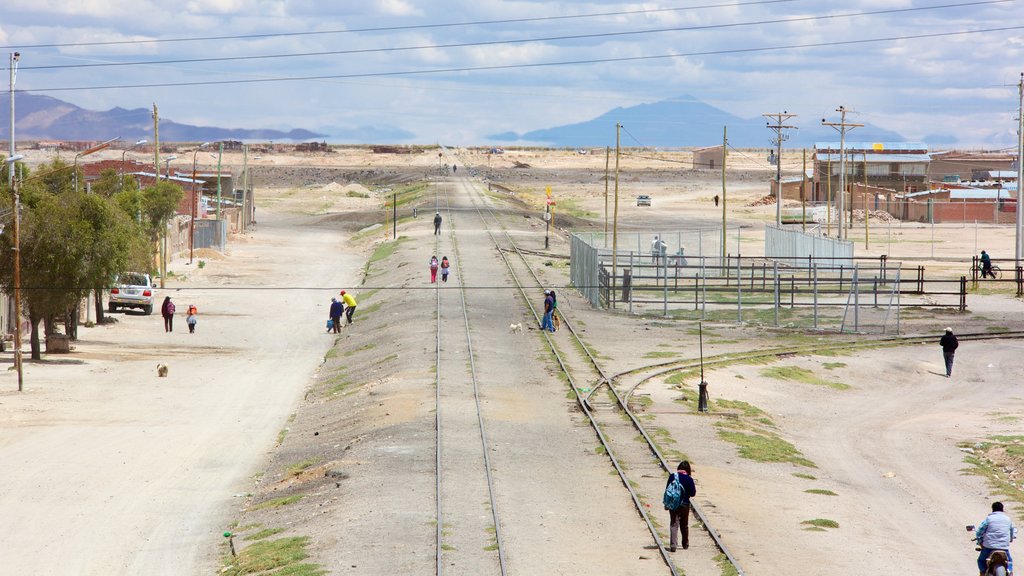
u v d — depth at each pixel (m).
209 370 103.69
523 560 43.94
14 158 96.12
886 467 71.81
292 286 175.50
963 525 57.81
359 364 103.06
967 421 87.19
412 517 50.25
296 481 61.41
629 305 140.50
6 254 101.44
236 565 46.88
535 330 121.12
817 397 95.62
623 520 50.50
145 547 51.34
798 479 64.44
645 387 89.31
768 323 131.50
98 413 82.38
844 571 45.00
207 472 66.25
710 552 45.84
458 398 81.25
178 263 195.75
